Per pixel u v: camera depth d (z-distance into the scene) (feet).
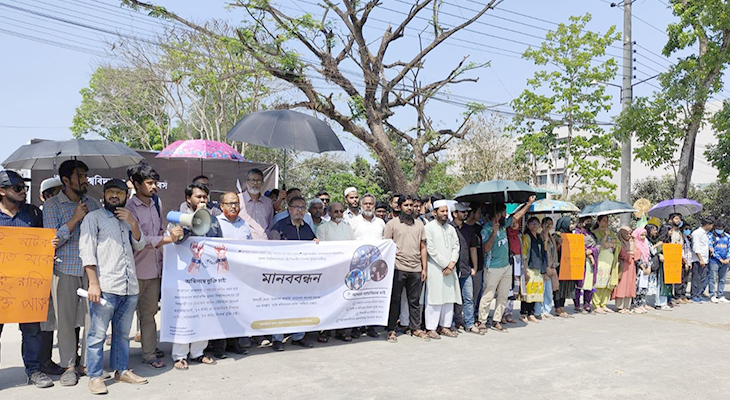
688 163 54.29
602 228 35.42
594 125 89.45
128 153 19.57
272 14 52.80
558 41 87.45
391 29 58.34
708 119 54.19
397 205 28.07
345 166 98.89
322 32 55.06
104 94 96.89
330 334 26.89
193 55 71.10
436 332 27.32
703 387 19.97
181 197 39.11
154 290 21.06
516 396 18.56
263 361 22.08
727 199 86.63
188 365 21.22
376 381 19.74
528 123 92.22
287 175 95.66
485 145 97.35
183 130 102.83
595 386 19.81
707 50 51.47
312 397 17.94
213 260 21.67
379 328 29.37
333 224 26.50
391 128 63.72
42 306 18.10
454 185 101.50
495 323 29.40
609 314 35.14
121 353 18.98
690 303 40.88
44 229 18.11
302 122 23.99
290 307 23.56
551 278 33.17
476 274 29.04
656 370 21.99
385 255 25.88
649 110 52.90
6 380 19.21
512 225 30.35
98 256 17.92
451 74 60.80
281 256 23.24
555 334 28.30
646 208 41.37
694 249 41.34
